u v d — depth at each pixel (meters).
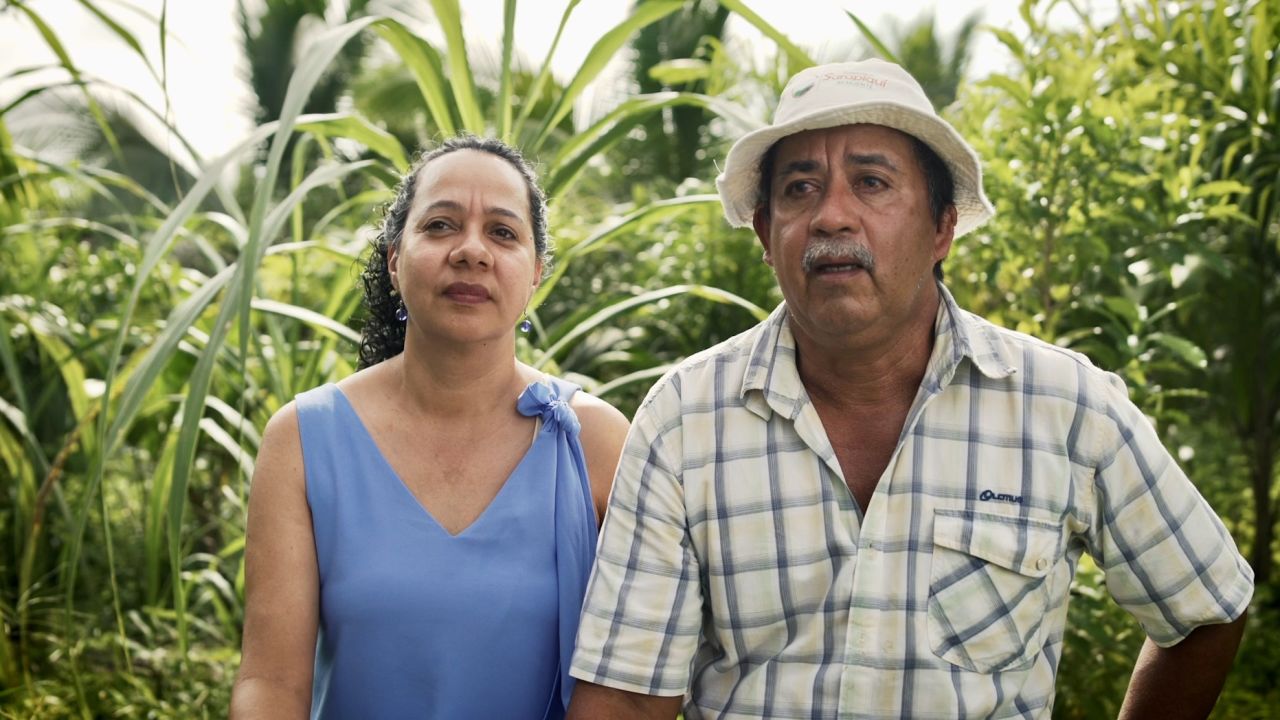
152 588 2.63
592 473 1.67
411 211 1.61
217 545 3.90
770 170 1.46
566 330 2.71
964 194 1.47
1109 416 1.39
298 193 2.14
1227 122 3.39
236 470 3.82
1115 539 1.41
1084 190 2.79
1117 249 2.98
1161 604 1.42
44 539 3.46
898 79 1.41
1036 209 2.79
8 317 3.53
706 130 6.67
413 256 1.55
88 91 2.95
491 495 1.60
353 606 1.52
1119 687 2.57
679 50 7.99
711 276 3.75
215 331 1.92
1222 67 3.34
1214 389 3.63
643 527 1.44
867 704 1.35
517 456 1.63
